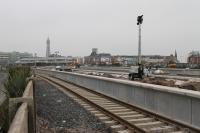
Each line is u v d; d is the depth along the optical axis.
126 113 14.18
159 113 13.50
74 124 12.80
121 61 155.50
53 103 19.44
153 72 58.06
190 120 11.09
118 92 19.61
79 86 32.22
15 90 16.11
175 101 12.21
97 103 17.73
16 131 5.69
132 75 37.28
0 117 11.32
